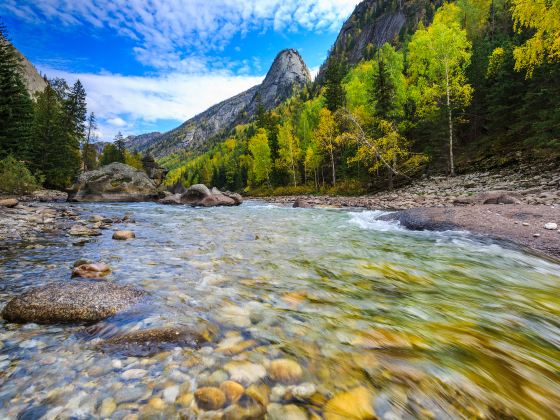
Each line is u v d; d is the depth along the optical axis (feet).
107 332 9.25
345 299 12.42
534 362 8.04
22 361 7.73
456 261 18.52
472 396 6.57
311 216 43.88
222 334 9.25
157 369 7.43
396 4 400.88
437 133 84.58
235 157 285.84
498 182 56.90
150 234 28.19
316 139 124.26
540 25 48.37
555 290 13.97
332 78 135.13
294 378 7.14
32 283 13.91
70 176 137.49
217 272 15.92
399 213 36.29
